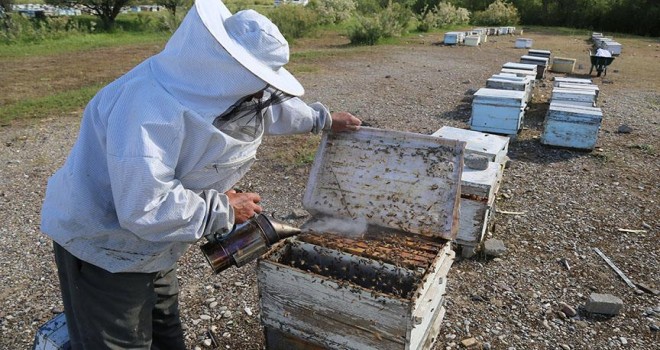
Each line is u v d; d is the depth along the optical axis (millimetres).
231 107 1626
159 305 2123
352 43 18516
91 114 1651
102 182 1646
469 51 16391
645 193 4754
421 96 9070
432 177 2287
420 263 2004
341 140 2480
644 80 11273
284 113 2145
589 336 2738
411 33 22750
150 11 29391
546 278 3297
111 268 1695
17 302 3016
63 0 21453
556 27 29547
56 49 15586
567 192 4742
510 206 4418
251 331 2742
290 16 20469
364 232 2309
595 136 5789
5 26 17344
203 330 2746
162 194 1483
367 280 2084
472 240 3412
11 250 3646
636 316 2918
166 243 1753
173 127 1484
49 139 6359
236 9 20641
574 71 12539
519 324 2826
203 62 1486
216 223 1638
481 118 6293
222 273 3307
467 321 2834
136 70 1648
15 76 10844
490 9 29688
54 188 1679
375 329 1885
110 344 1771
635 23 26922
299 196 4582
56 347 2018
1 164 5461
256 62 1529
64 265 1783
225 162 1697
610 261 3520
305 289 1990
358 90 9539
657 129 7012
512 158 5707
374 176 2389
